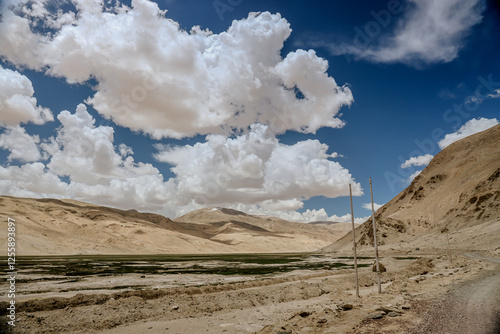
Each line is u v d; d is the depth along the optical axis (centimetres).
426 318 1385
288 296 2673
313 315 1645
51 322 1723
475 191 12838
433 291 2162
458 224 11794
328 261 9281
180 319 1880
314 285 3186
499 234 8631
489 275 2950
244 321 1817
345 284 3438
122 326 1712
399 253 10594
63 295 2858
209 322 1795
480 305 1617
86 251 15800
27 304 2091
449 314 1441
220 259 11462
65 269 5938
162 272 5478
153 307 2095
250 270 5975
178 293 2825
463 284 2431
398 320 1373
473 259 5338
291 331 1363
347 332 1256
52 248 14712
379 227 14650
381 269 4644
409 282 2908
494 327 1207
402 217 15338
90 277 4522
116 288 3403
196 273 5306
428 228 13400
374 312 1522
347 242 17012
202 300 2331
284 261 9700
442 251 9244
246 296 2516
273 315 1984
